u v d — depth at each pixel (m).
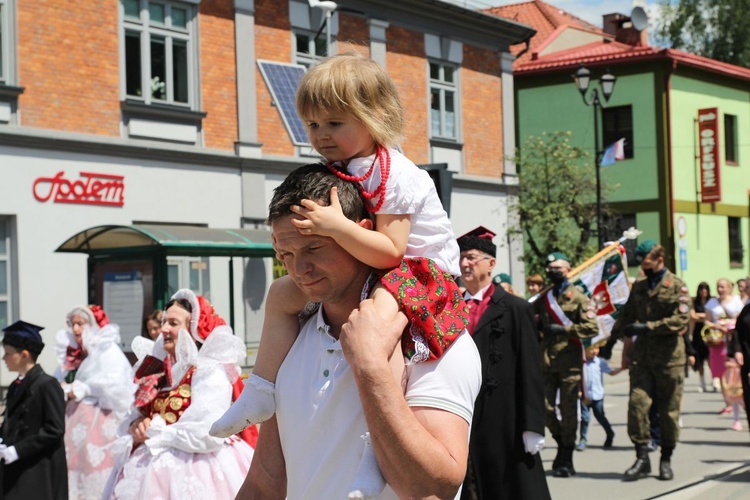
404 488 1.95
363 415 2.09
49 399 6.42
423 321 2.07
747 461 10.06
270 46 18.84
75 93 15.70
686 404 15.32
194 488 5.11
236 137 18.20
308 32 19.55
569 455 9.39
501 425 5.63
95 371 7.77
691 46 42.53
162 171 16.94
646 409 9.11
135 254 12.06
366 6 20.81
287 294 2.28
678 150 31.20
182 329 5.41
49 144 15.22
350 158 2.20
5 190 14.70
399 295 2.07
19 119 14.99
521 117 32.66
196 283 16.11
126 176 16.34
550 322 9.41
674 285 9.09
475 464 5.62
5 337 6.65
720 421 13.34
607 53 31.66
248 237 12.70
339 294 2.14
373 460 2.02
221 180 17.92
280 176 18.98
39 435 6.33
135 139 16.52
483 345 5.73
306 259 2.10
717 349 15.68
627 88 31.22
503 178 24.66
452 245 2.31
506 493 5.57
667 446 9.07
